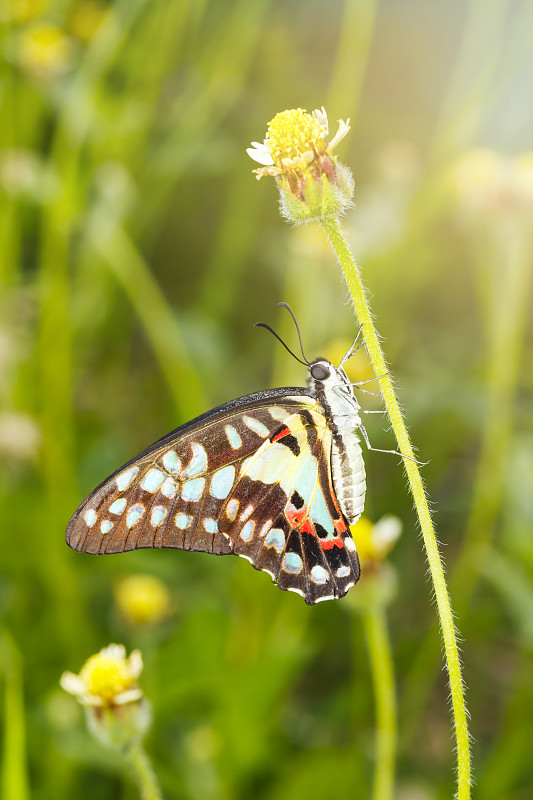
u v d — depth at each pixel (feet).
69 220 1.94
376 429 1.99
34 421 1.85
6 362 1.86
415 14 2.95
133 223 2.26
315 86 2.83
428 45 2.92
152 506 1.42
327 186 1.35
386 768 1.50
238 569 1.80
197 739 1.73
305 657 1.73
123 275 1.89
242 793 1.71
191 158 2.12
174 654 1.77
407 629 1.87
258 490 1.44
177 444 1.42
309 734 1.77
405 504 2.01
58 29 2.09
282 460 1.44
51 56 1.95
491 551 1.75
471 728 1.81
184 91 2.43
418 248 2.10
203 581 1.84
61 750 1.66
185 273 2.86
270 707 1.74
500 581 1.70
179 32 2.17
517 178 1.77
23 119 2.18
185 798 1.69
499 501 1.80
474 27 1.98
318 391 1.44
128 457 1.98
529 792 1.69
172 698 1.71
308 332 1.83
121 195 1.96
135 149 2.13
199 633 1.77
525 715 1.71
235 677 1.71
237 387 2.13
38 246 2.45
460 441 2.14
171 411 2.15
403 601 1.93
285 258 2.03
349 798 1.69
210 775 1.71
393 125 2.85
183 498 1.43
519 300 1.79
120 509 1.41
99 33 1.93
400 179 1.96
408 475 1.34
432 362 2.18
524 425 1.96
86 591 1.82
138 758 1.47
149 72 2.11
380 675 1.51
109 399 2.32
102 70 1.93
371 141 2.84
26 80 1.99
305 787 1.69
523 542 1.73
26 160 1.92
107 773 1.72
